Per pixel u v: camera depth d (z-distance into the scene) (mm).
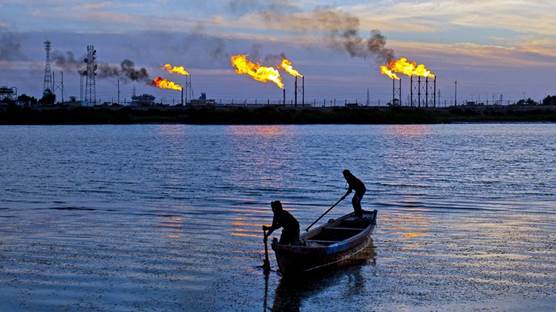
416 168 62562
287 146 100812
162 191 43781
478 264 22938
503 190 44062
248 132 158000
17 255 24188
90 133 152375
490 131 160375
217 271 22281
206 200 39156
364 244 25484
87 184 48344
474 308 18562
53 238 27188
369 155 80625
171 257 24031
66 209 35281
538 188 45188
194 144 106500
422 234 27984
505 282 20859
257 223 30906
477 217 32312
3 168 62938
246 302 19281
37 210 34938
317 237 25203
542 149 91562
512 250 24875
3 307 18641
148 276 21641
